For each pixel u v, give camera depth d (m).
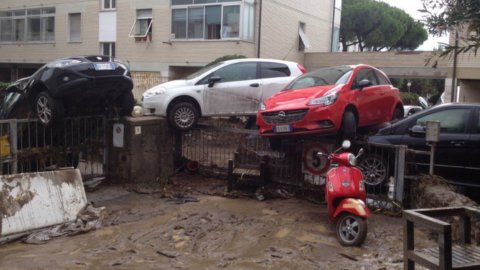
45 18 29.28
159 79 24.97
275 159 8.79
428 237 6.39
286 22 26.12
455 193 6.77
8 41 31.03
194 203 8.15
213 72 11.07
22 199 6.39
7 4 30.72
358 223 5.98
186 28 23.94
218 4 22.89
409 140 8.23
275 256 5.71
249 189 8.81
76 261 5.53
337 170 6.32
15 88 9.08
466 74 19.64
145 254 5.79
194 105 10.61
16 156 7.98
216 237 6.37
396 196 7.62
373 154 8.06
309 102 8.16
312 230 6.69
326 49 31.20
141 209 7.74
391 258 5.64
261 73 11.52
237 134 10.11
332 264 5.47
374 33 41.88
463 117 8.00
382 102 9.67
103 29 26.83
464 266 3.63
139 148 9.54
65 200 6.86
